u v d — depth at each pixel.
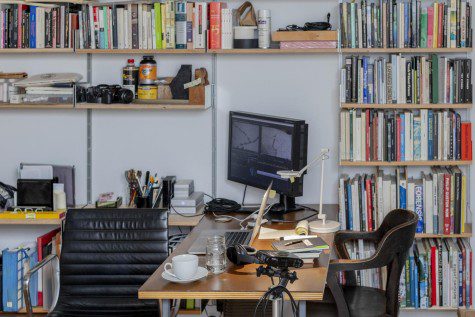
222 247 3.08
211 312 4.68
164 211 3.63
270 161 4.25
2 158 4.89
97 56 4.78
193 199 4.46
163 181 4.52
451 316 4.66
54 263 4.61
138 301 3.57
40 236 4.87
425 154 4.45
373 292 3.77
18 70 4.82
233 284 2.89
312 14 4.63
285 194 4.12
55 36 4.59
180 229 4.82
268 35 4.48
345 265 3.43
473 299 4.58
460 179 4.42
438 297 4.51
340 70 4.62
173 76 4.74
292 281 2.72
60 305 3.58
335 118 4.68
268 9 4.64
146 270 3.59
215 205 4.40
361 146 4.47
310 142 4.71
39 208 4.58
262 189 4.40
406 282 4.51
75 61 4.79
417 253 4.50
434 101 4.40
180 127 4.79
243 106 4.73
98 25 4.55
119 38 4.55
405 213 3.75
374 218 4.48
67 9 4.57
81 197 4.87
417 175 4.69
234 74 4.71
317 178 4.72
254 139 4.38
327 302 3.62
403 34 4.39
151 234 3.60
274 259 2.85
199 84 4.48
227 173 4.77
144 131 4.80
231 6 4.67
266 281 2.93
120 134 4.82
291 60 4.67
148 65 4.61
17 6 4.59
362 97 4.45
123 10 4.53
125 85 4.70
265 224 4.02
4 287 4.57
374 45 4.41
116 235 3.61
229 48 4.50
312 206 4.60
